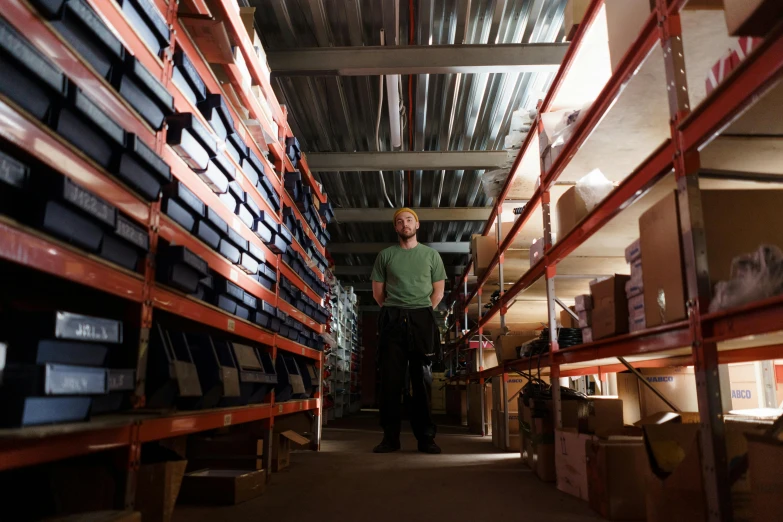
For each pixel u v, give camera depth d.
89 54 1.33
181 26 1.92
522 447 3.57
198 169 1.94
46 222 1.14
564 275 3.94
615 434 2.48
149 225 1.62
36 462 1.12
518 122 4.24
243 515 2.05
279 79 5.36
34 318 1.16
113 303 1.63
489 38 4.72
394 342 4.30
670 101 1.84
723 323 1.52
